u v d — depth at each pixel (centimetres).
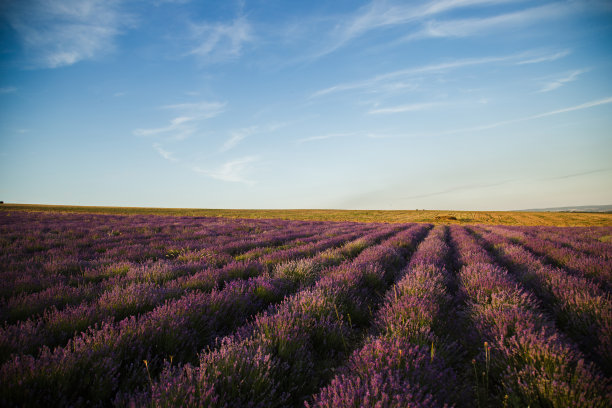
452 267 720
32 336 251
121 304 348
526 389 202
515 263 688
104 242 979
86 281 496
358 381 194
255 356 220
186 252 824
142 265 598
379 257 690
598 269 549
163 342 266
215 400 178
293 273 545
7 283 418
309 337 287
